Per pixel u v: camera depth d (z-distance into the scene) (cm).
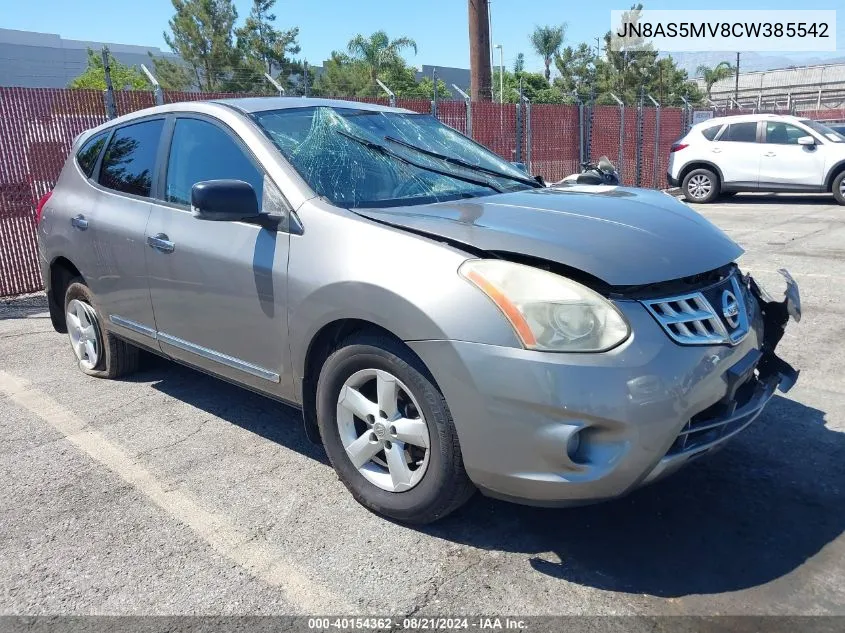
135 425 415
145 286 400
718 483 335
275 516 315
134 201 411
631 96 3938
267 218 326
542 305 249
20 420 425
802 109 3544
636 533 297
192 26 3325
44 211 490
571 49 4772
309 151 351
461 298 259
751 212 1312
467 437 262
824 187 1387
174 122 403
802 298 659
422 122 441
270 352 333
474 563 279
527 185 404
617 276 254
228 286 343
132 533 304
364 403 301
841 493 325
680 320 261
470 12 1577
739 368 275
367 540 295
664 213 324
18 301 747
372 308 279
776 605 252
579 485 249
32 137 749
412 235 285
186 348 385
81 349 500
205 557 286
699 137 1488
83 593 265
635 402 242
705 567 274
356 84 3734
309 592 264
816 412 411
